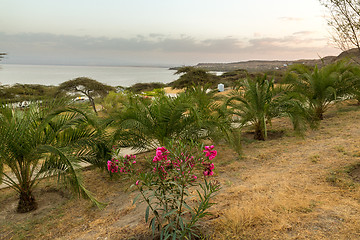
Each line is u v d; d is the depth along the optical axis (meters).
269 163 5.59
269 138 8.24
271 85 8.16
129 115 6.06
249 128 9.00
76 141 5.30
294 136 7.94
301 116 7.45
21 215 4.68
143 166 5.73
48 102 5.06
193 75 34.75
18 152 4.45
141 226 3.22
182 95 6.39
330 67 10.32
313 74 10.23
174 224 2.65
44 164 4.82
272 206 3.24
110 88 28.20
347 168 4.39
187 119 6.19
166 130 6.10
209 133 6.37
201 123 5.98
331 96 9.97
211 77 35.19
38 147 4.41
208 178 4.97
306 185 3.97
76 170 4.35
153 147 6.77
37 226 4.18
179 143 2.89
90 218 4.19
